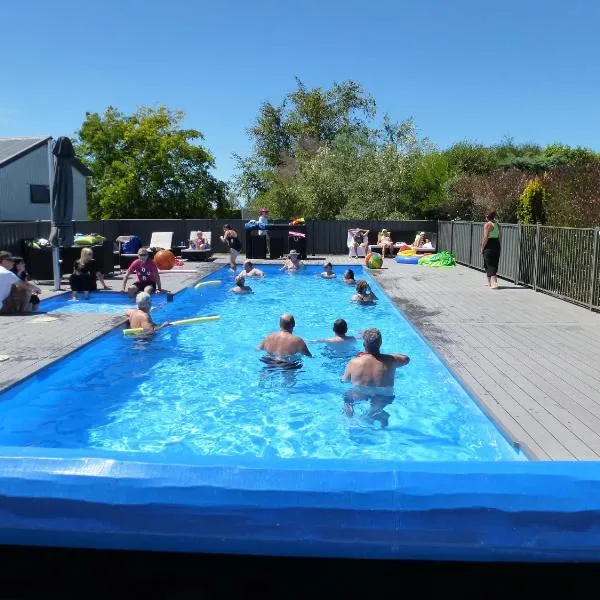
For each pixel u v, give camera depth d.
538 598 3.00
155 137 34.53
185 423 5.57
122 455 3.03
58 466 2.93
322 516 2.74
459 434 5.20
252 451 4.95
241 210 37.38
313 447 5.01
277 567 3.06
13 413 5.78
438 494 2.73
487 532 2.71
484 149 34.16
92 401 6.16
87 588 3.14
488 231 13.51
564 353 7.25
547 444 4.39
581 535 2.70
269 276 17.00
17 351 7.12
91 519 2.85
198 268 18.16
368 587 3.03
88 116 35.09
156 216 35.06
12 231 13.94
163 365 7.39
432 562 3.00
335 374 6.91
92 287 11.92
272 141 40.44
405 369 7.09
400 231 23.78
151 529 2.83
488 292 12.90
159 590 3.12
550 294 12.37
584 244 10.91
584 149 34.88
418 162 27.67
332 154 28.81
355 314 10.91
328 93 40.66
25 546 3.05
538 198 18.08
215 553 2.89
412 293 12.77
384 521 2.72
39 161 26.09
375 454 4.85
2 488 2.88
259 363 7.43
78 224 19.78
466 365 6.66
